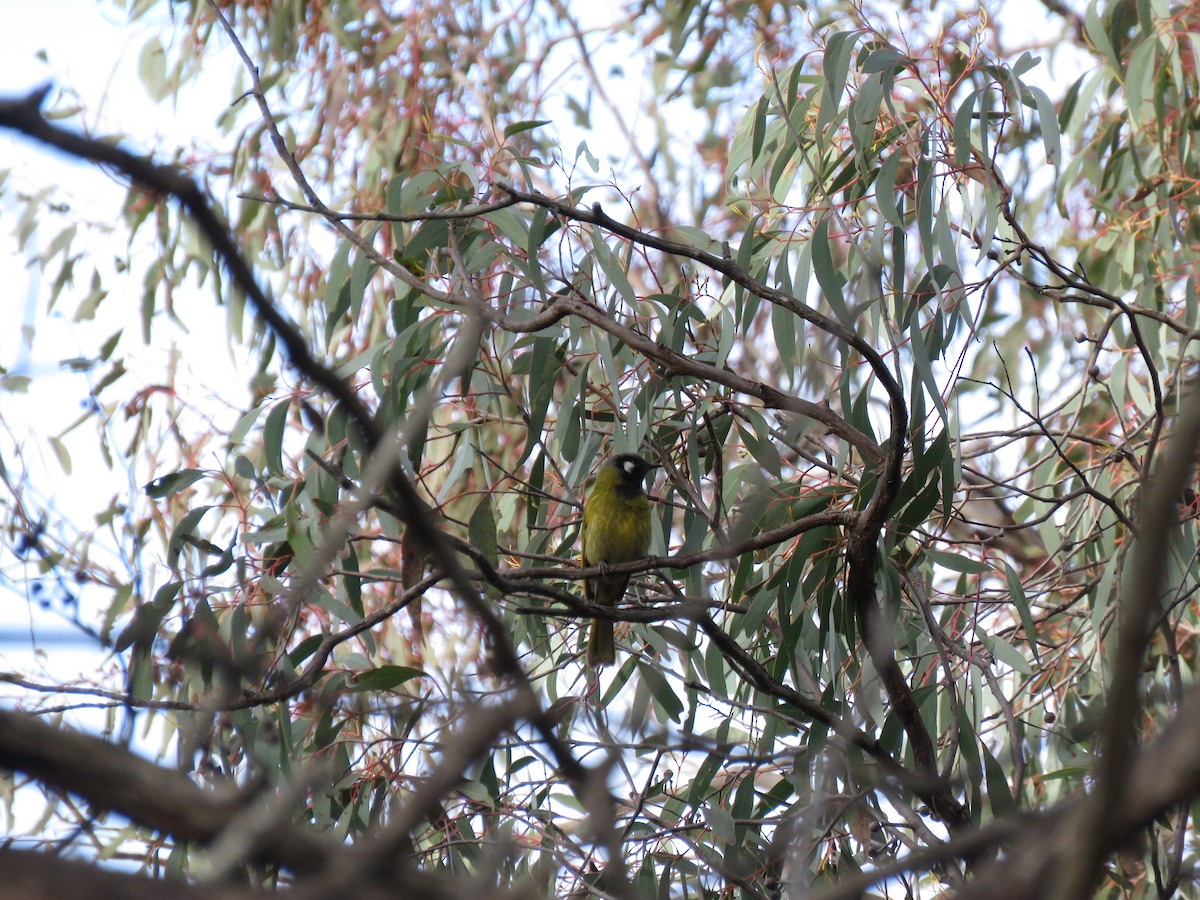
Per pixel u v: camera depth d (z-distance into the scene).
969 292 9.27
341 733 10.13
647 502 10.80
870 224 10.76
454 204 10.59
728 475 11.21
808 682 10.20
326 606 9.98
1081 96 13.23
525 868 9.90
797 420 9.60
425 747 9.52
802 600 9.72
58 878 2.46
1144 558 2.69
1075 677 10.98
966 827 8.64
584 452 10.20
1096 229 13.43
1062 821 2.84
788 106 10.95
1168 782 2.58
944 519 8.92
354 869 2.61
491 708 2.83
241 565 9.99
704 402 9.88
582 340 11.20
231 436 10.36
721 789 10.43
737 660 8.89
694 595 9.79
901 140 10.19
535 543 10.99
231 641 9.45
